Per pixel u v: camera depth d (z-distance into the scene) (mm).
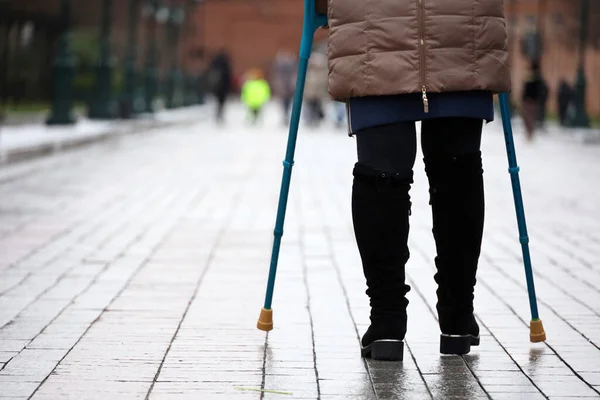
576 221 19844
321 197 23906
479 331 10188
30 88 60000
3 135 37938
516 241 17016
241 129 60969
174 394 8055
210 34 166625
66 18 44906
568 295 12305
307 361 9078
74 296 12062
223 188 25734
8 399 7895
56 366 8891
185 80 98375
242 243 16484
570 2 86562
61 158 33906
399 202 8734
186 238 16984
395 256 8867
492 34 8531
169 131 56375
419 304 11625
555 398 7973
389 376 8562
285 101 68062
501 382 8398
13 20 56531
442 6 8430
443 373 8664
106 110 53219
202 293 12289
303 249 15922
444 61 8406
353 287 12688
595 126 67625
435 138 8867
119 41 97250
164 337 9992
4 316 10945
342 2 8602
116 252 15430
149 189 25125
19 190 24125
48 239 16688
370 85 8469
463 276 9117
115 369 8797
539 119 62375
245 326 10484
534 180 29344
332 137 52688
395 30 8422
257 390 8164
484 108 8648
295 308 11398
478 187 8969
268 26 166625
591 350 9523
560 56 88562
